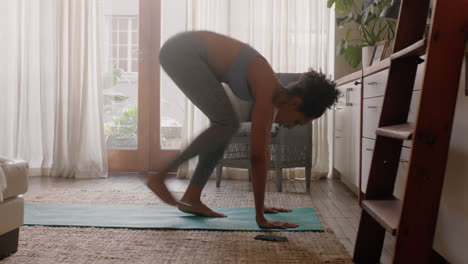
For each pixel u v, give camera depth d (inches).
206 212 96.0
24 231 84.0
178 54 81.7
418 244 50.3
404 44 64.6
